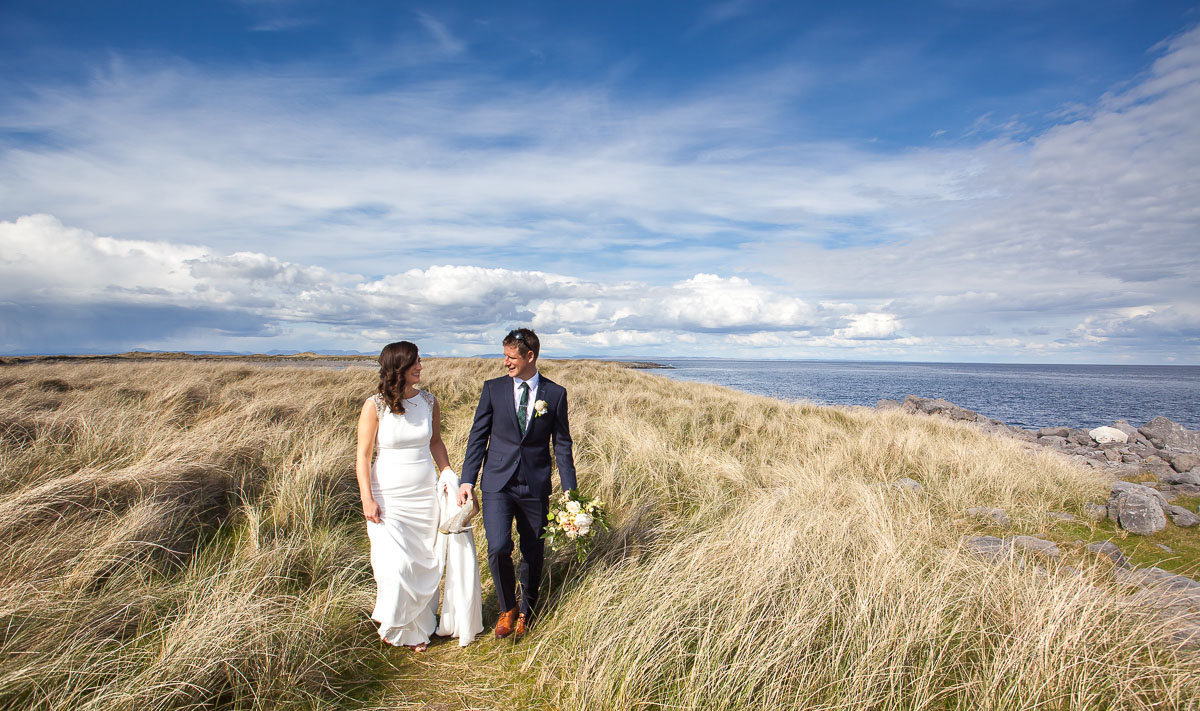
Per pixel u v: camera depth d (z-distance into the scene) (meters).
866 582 3.33
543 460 3.32
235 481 5.23
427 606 3.19
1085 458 10.23
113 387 9.72
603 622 3.05
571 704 2.57
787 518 4.38
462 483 3.24
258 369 15.29
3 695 2.32
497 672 2.92
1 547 3.40
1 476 4.43
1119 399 38.34
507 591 3.19
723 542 3.88
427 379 15.23
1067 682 2.62
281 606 3.17
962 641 2.92
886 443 8.23
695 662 2.73
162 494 4.46
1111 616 3.10
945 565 3.67
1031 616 2.99
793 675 2.63
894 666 2.65
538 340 3.29
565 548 4.12
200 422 7.47
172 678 2.51
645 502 5.25
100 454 5.39
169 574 3.70
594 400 12.51
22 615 2.80
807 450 8.06
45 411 6.60
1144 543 5.05
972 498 6.16
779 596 3.21
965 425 12.26
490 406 3.32
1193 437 13.50
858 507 5.02
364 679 2.83
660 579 3.39
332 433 7.49
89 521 3.90
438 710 2.61
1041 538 4.92
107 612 2.98
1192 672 2.66
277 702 2.56
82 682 2.47
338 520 4.90
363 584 3.71
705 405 12.05
